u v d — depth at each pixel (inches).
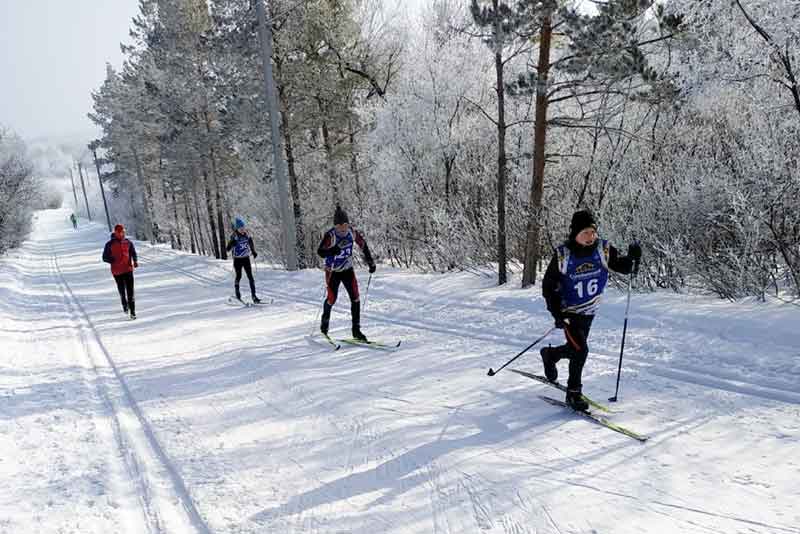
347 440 154.2
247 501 124.3
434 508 115.9
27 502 128.0
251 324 338.6
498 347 234.8
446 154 492.1
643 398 165.2
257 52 593.9
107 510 124.3
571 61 304.3
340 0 604.7
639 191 320.5
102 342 319.0
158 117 1015.0
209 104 835.4
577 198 396.5
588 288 157.2
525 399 174.6
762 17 243.8
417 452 142.7
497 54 335.6
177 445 159.3
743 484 115.5
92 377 242.8
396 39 636.7
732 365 179.5
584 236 150.7
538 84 308.7
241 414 182.2
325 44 615.8
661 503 111.1
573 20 285.9
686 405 157.4
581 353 158.9
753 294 241.0
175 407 193.8
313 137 672.4
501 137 350.0
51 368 262.4
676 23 280.1
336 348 257.9
